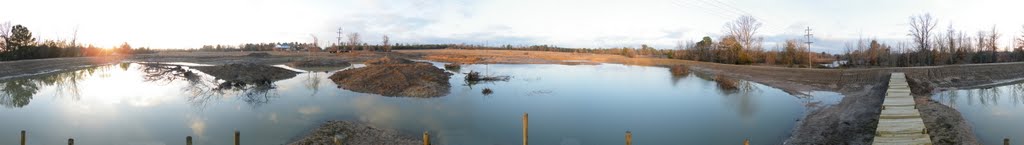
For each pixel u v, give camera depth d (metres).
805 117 22.45
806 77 44.31
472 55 110.94
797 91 34.22
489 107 25.67
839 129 18.42
